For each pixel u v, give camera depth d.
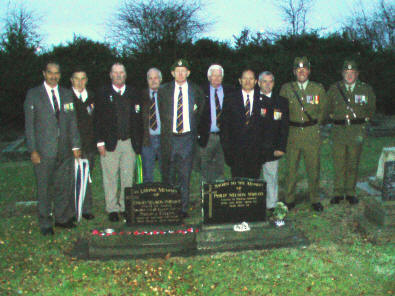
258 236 4.75
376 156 9.70
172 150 5.38
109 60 16.22
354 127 5.98
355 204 6.12
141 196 4.79
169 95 5.30
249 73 5.23
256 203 4.90
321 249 4.53
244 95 5.38
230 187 4.84
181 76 5.23
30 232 5.18
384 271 3.97
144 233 4.65
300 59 5.62
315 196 5.96
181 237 4.67
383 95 16.61
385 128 12.73
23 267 4.20
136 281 3.87
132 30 19.47
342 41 18.89
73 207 5.60
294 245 4.68
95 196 7.04
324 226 5.27
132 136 5.39
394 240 4.75
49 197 5.13
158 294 3.63
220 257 4.38
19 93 14.67
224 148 5.42
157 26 19.11
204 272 4.02
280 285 3.74
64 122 5.06
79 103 5.47
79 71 5.43
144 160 5.74
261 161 5.52
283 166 9.02
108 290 3.71
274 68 15.70
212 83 5.51
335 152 6.15
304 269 4.04
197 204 6.48
